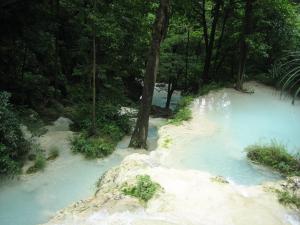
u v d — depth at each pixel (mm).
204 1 17281
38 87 13781
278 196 6750
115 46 11984
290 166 8602
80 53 11531
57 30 14281
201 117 12641
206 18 19109
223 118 12680
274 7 16609
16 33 12602
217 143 10242
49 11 13242
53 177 8617
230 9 17562
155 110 17375
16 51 13250
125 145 10906
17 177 8461
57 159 9508
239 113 13359
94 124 10727
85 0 10680
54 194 7898
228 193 6496
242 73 16438
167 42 18094
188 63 18531
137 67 13445
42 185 8250
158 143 10133
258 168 8688
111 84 12852
